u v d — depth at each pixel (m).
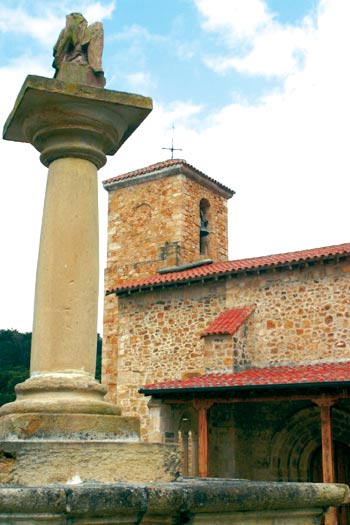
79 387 4.80
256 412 17.52
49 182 5.32
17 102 5.27
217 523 4.13
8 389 35.41
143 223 25.36
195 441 16.91
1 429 4.59
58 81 5.08
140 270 24.78
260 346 17.53
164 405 16.27
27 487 3.61
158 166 25.16
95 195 5.36
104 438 4.62
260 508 4.32
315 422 16.58
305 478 16.59
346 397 13.48
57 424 4.51
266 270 17.78
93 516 3.62
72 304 4.98
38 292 5.07
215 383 14.93
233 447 16.83
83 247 5.13
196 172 25.34
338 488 5.05
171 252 23.98
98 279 5.23
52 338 4.91
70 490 3.54
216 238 26.16
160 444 4.71
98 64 5.60
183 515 3.96
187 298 19.25
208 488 4.07
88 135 5.32
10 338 43.16
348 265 16.75
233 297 18.34
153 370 19.27
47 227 5.18
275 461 16.91
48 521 3.48
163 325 19.48
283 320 17.39
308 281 17.28
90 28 5.70
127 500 3.67
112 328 23.94
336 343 16.42
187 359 18.72
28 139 5.64
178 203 24.56
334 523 13.67
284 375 14.85
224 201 27.25
